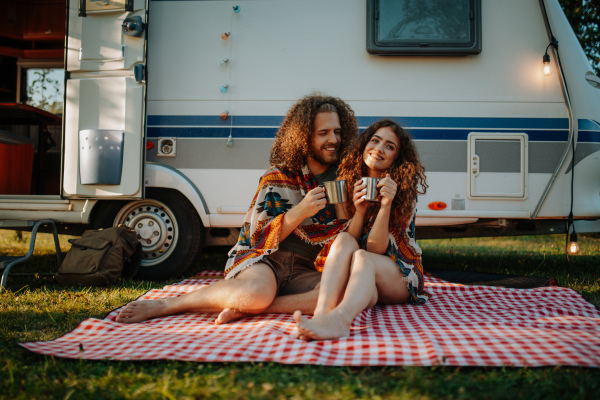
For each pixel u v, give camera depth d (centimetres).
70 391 154
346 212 262
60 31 571
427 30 374
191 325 234
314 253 270
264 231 254
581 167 370
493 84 377
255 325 228
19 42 591
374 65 383
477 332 209
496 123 376
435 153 378
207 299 242
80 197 389
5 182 462
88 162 380
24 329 243
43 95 598
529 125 374
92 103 385
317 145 267
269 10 392
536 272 426
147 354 186
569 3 798
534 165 374
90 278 354
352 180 260
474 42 371
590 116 371
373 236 248
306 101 272
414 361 175
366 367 172
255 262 248
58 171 597
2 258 363
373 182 239
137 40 383
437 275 373
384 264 245
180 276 404
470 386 155
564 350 181
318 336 196
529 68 376
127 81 382
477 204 376
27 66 595
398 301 266
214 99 393
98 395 154
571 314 261
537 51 376
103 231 372
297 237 268
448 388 154
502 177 375
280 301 251
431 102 379
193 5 397
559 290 313
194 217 399
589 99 372
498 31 378
